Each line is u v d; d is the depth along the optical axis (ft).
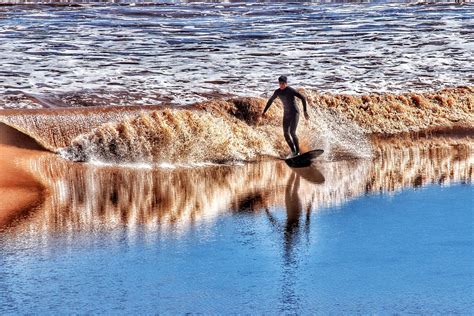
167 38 227.61
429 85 169.68
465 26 252.83
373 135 141.08
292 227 82.99
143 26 250.37
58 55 194.80
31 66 178.91
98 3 313.12
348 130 140.77
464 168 120.06
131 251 73.26
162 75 173.37
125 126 121.39
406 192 101.19
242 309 59.67
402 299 61.93
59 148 120.16
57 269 67.82
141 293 62.64
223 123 129.49
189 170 115.44
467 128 148.05
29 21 252.83
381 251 74.33
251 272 67.87
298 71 181.78
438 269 68.95
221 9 303.89
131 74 173.47
